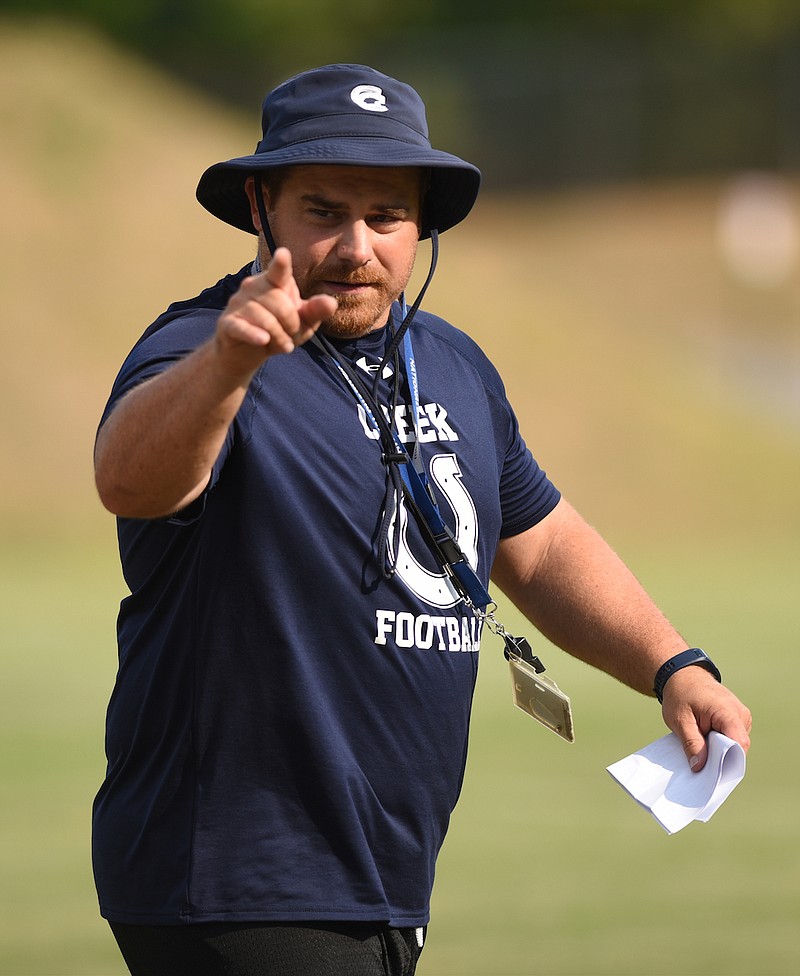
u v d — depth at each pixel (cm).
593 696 3638
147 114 9956
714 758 1001
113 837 966
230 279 999
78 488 7244
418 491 978
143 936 953
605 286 11838
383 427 976
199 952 930
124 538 976
